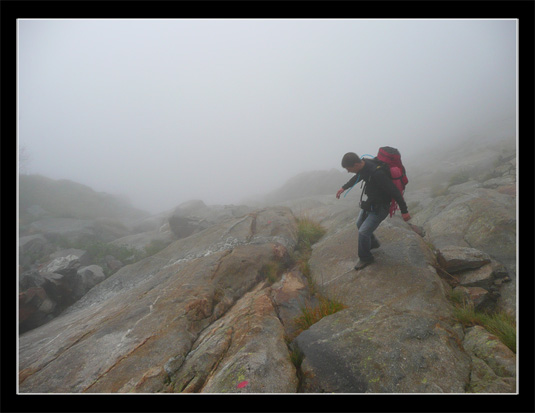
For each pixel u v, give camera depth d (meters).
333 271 4.41
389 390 2.01
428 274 3.58
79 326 3.79
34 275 4.96
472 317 2.96
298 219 7.86
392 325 2.62
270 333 2.80
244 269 4.55
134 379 2.41
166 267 5.64
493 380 2.04
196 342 3.00
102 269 7.20
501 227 4.37
